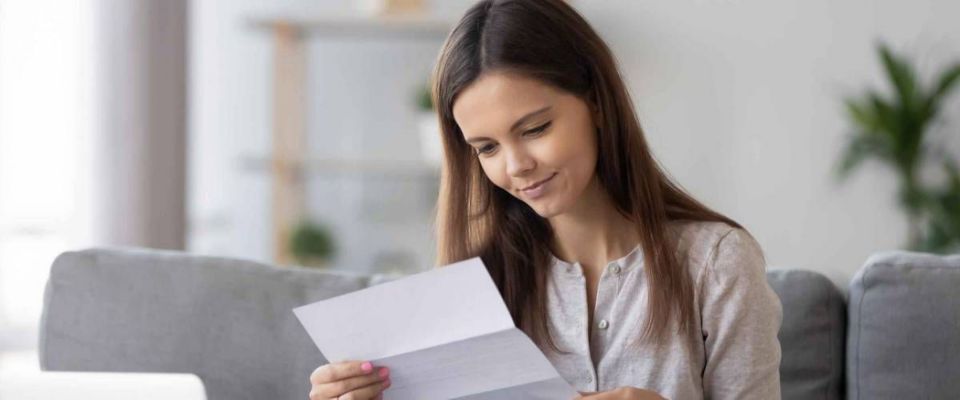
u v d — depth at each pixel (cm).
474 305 129
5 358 439
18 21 448
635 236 152
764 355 143
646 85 426
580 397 129
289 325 173
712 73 422
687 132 425
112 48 300
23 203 451
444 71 141
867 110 393
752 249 148
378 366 136
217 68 502
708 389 145
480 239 159
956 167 406
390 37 485
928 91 405
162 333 175
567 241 154
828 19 412
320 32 466
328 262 471
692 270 146
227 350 173
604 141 145
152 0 300
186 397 124
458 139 150
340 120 495
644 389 138
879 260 165
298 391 171
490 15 139
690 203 154
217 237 501
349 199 498
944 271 161
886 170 411
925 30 406
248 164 471
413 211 495
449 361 132
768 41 417
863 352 162
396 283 132
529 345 126
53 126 455
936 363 158
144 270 178
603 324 150
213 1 501
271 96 498
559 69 136
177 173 307
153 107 301
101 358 176
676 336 145
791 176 419
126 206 301
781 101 418
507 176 138
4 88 446
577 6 427
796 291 167
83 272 179
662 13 423
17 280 450
